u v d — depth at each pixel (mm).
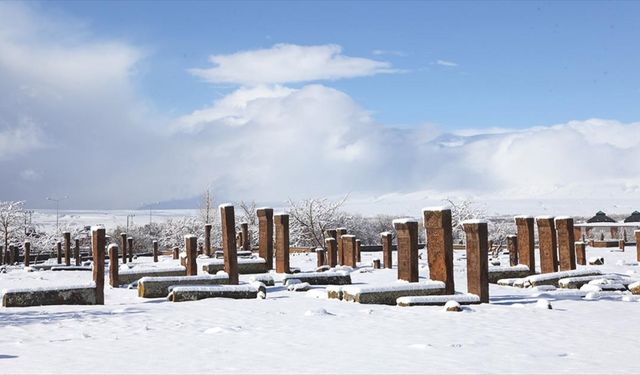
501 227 72625
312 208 61625
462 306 16703
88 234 71188
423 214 18828
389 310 16578
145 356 10836
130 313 16312
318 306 17422
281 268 28719
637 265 33562
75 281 28812
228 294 19484
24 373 9555
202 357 10703
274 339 12484
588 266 32969
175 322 14797
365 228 89750
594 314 16156
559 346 11664
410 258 19656
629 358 10500
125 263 42125
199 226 78750
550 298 19859
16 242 62000
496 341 12188
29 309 17281
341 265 35594
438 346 11609
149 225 94812
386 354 10828
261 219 30234
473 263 18250
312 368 9727
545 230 26672
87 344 12086
